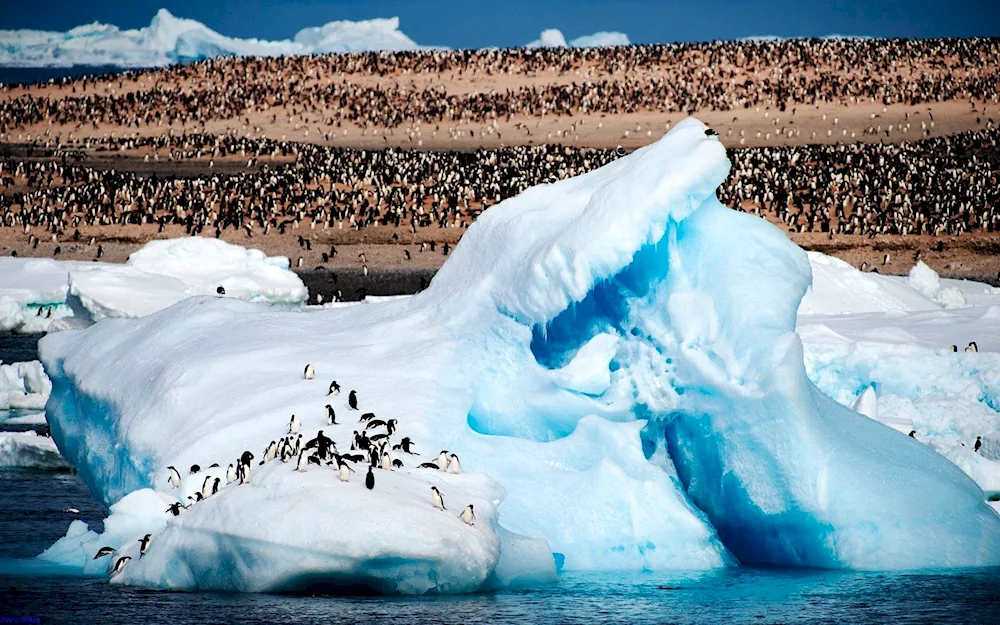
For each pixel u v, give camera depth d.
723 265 80.31
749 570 76.88
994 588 71.31
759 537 79.31
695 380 78.62
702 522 78.75
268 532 64.19
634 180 79.44
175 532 70.06
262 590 67.19
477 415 84.38
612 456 78.69
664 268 82.25
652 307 82.38
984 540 77.00
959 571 75.12
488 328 85.75
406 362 85.81
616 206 78.81
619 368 82.50
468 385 83.94
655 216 78.19
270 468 68.00
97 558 75.50
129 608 65.31
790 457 75.38
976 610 66.88
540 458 79.25
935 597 69.31
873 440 80.62
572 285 79.56
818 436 75.88
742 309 78.06
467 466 77.31
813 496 75.31
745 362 76.62
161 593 68.50
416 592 67.50
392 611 64.38
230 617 62.97
